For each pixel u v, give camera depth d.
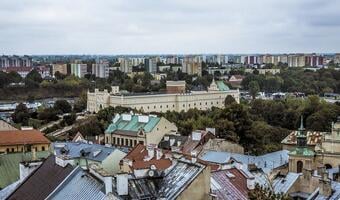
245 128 198.62
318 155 135.62
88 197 57.22
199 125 196.25
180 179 60.25
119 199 54.16
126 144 185.25
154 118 183.75
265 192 68.12
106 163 127.50
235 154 134.62
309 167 112.75
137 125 186.62
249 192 68.44
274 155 138.25
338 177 111.06
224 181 73.44
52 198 60.66
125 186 57.75
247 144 199.62
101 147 135.50
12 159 102.19
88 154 132.50
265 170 114.31
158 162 111.25
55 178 66.19
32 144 142.75
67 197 59.62
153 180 61.06
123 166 116.81
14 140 142.25
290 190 96.69
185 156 110.75
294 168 122.19
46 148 144.38
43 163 73.31
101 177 59.56
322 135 153.00
